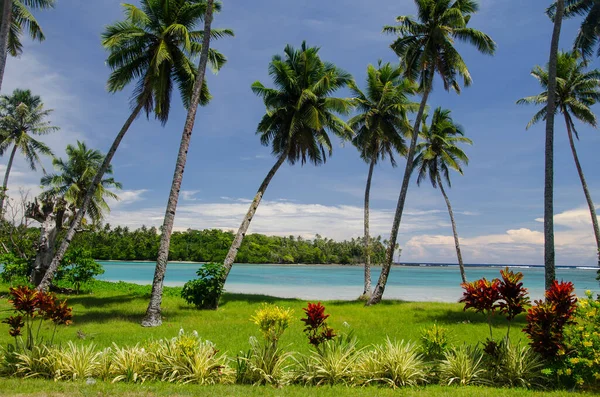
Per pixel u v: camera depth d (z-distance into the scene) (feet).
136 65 58.18
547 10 57.93
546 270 46.98
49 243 75.41
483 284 25.05
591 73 79.10
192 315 53.42
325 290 121.80
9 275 79.15
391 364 23.32
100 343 32.86
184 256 320.70
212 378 22.74
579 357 22.16
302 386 22.36
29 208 75.77
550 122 48.06
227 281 166.20
